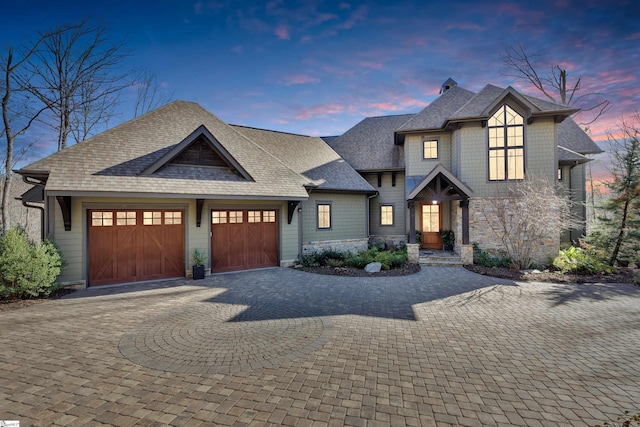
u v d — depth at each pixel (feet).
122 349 16.60
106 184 30.07
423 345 17.02
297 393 12.25
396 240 58.18
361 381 13.17
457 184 42.39
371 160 61.16
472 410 11.10
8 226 43.80
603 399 11.82
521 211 39.60
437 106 56.59
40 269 26.61
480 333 18.83
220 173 38.32
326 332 19.01
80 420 10.52
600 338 18.02
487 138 45.65
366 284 32.45
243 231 40.16
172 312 23.24
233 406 11.34
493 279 34.68
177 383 13.08
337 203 51.55
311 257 43.55
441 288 30.63
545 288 30.63
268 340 17.80
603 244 42.39
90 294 28.60
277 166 44.45
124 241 33.06
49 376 13.69
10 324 20.54
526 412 10.98
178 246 35.70
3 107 43.32
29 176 29.68
